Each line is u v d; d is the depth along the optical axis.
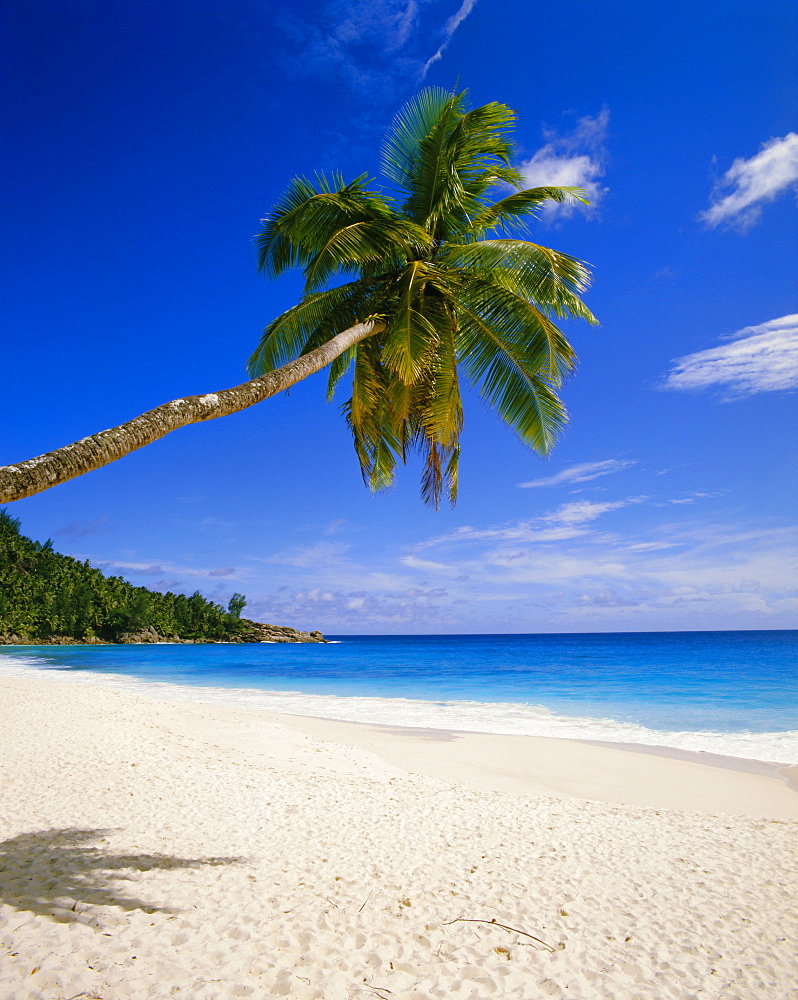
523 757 11.41
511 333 9.54
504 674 34.00
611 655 53.88
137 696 18.78
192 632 107.75
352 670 39.34
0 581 82.19
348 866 5.38
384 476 11.55
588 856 5.86
